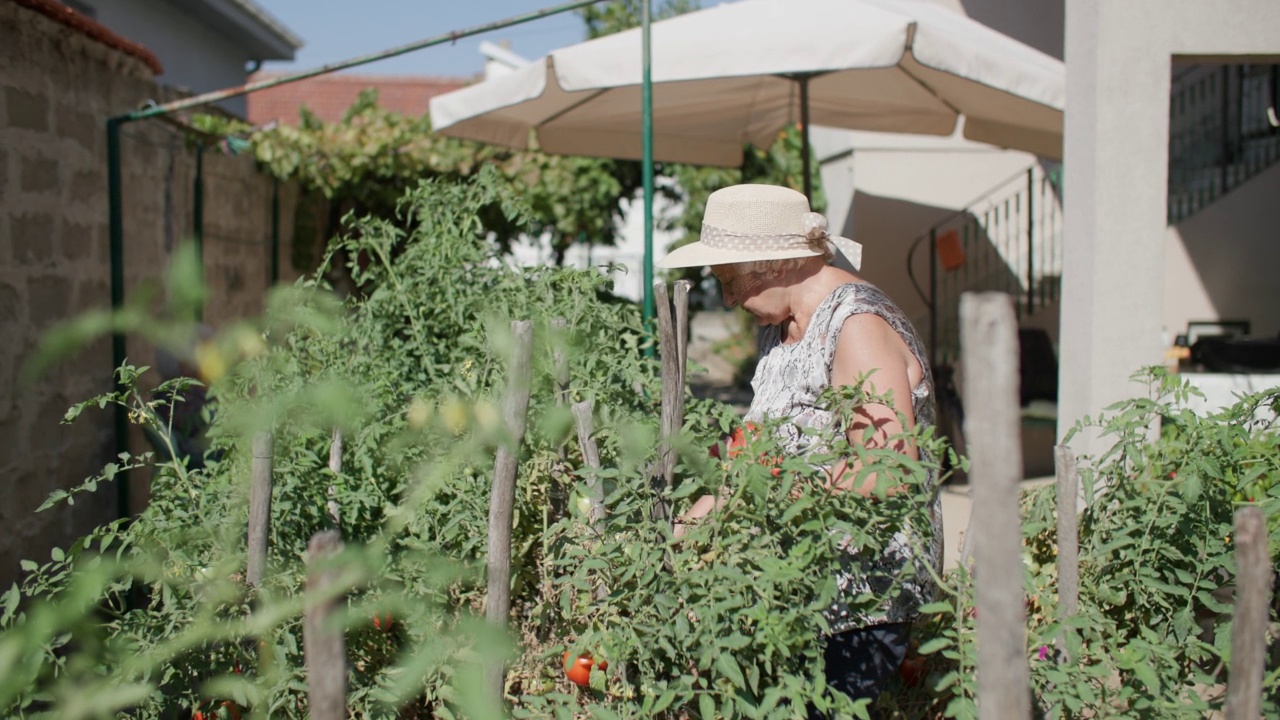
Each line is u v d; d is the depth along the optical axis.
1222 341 5.73
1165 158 3.98
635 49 4.85
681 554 1.89
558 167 8.92
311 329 2.63
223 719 1.98
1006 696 1.21
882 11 4.96
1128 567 2.07
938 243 8.84
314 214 8.34
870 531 1.87
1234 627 1.39
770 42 4.65
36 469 3.94
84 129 4.46
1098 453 4.00
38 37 4.05
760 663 1.89
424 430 2.37
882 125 7.52
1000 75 4.80
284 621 1.96
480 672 1.04
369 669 2.11
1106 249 4.01
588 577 2.02
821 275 2.25
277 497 2.22
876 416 1.97
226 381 2.45
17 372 3.83
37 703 2.02
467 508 2.25
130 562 2.06
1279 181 7.70
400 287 3.01
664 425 2.07
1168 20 3.95
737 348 15.27
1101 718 1.83
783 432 2.14
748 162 10.58
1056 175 9.00
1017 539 1.20
